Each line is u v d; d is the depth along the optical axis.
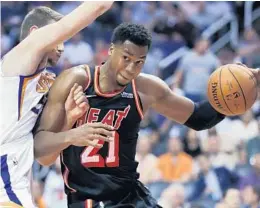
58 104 4.94
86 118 5.04
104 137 4.65
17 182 4.81
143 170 10.38
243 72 5.19
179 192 10.02
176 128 11.31
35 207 4.81
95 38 13.66
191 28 14.14
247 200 9.70
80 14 4.56
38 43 4.66
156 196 10.20
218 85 5.19
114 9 14.13
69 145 4.84
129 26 4.85
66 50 13.18
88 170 5.12
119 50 4.86
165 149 10.77
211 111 5.59
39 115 5.00
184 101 5.52
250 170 10.38
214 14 14.45
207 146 10.77
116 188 5.14
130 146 5.21
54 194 10.24
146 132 11.45
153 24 14.16
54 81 5.02
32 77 4.79
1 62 4.84
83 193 5.14
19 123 4.83
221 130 11.12
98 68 5.08
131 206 5.18
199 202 10.13
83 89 5.02
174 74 13.37
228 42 13.97
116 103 5.10
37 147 4.87
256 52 13.64
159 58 13.53
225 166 10.44
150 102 5.27
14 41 13.84
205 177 10.33
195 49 12.96
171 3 14.43
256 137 10.87
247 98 5.16
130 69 4.85
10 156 4.81
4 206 4.68
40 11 5.07
